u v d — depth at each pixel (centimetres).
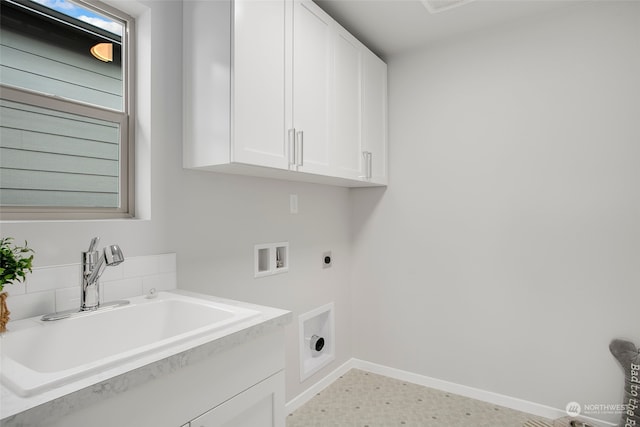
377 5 201
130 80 149
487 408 218
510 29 221
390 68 265
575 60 203
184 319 129
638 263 186
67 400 65
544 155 211
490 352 226
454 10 208
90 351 111
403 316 259
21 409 60
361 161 226
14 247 108
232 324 103
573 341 202
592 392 197
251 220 192
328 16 194
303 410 216
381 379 260
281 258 216
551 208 209
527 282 215
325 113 191
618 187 191
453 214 240
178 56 157
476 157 232
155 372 79
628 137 189
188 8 157
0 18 118
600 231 196
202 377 93
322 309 248
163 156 150
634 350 183
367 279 275
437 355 245
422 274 251
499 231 224
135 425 78
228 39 140
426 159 250
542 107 212
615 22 193
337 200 267
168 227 151
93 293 118
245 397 105
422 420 204
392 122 264
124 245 135
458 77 238
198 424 91
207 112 148
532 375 213
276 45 159
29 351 97
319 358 248
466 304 235
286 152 163
